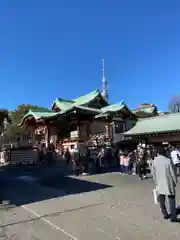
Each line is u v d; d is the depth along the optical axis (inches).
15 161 935.7
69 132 1179.9
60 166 794.8
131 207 272.2
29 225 218.5
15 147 1047.6
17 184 456.1
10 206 288.2
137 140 1001.5
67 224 218.7
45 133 1232.8
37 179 526.3
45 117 1067.3
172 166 223.8
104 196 332.5
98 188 395.5
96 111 1048.2
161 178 225.0
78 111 990.4
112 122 1159.6
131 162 653.9
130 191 365.1
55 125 1182.9
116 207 273.3
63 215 246.7
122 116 1197.1
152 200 303.6
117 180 483.8
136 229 202.5
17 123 1715.1
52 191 378.3
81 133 1112.2
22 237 190.5
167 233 192.5
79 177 541.0
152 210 257.9
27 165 873.5
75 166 590.6
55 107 1331.2
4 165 906.7
